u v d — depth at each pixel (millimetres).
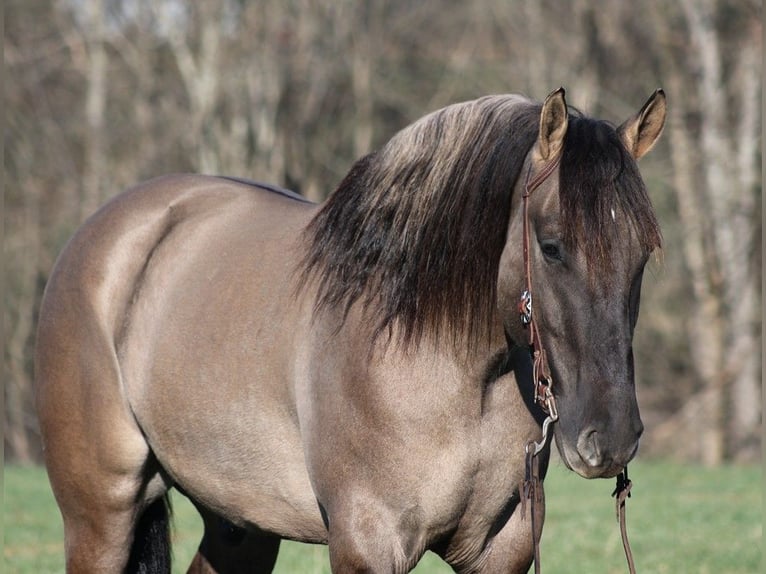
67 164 47906
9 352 44375
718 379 38000
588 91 41812
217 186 9406
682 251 40344
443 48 46938
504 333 7027
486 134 7043
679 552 15531
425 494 7090
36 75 47469
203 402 8258
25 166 46406
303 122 46406
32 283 44969
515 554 7500
